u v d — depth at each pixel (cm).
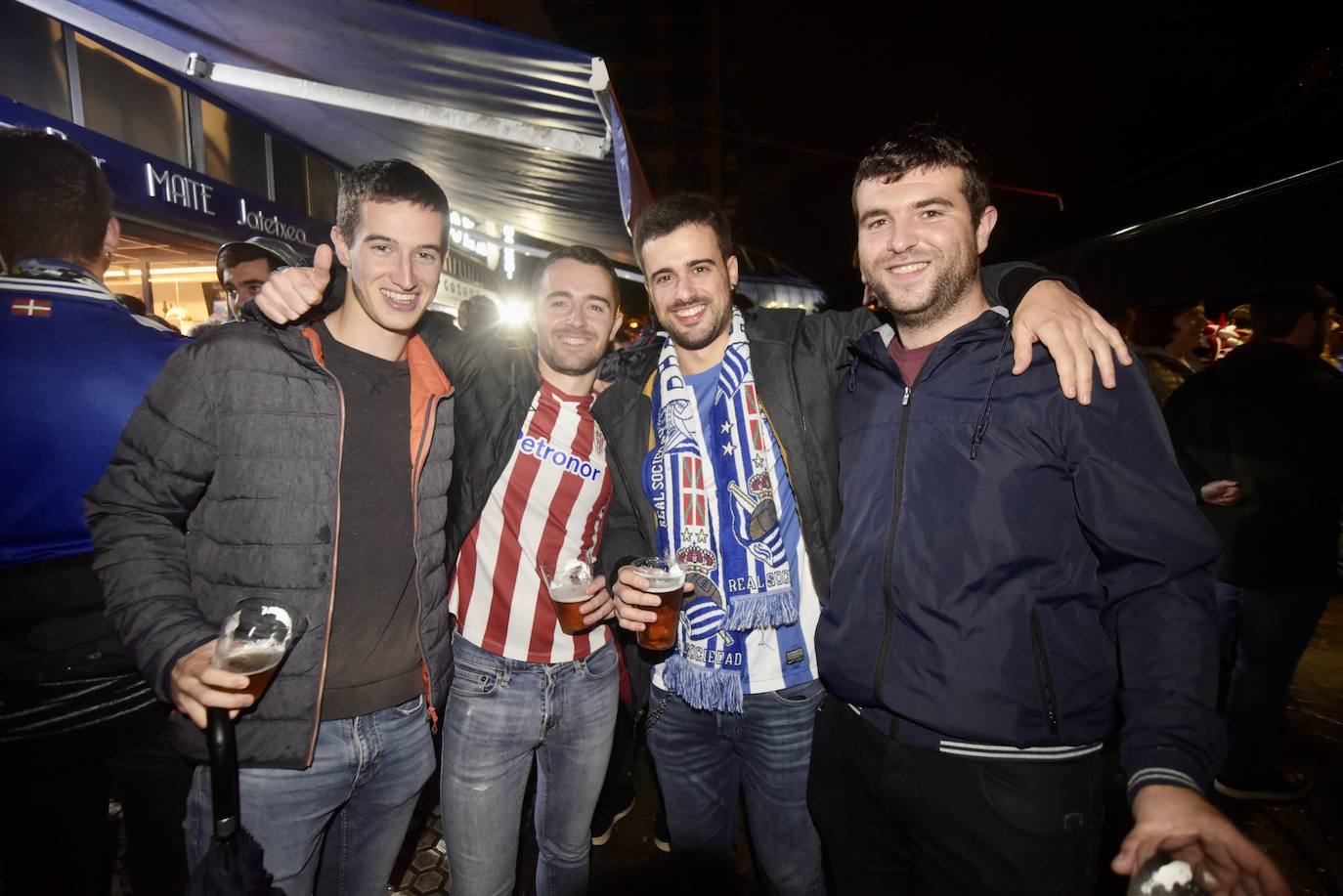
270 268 303
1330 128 139
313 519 143
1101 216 240
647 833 282
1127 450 123
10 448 141
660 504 190
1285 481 262
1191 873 86
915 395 146
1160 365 348
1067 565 131
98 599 153
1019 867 127
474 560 190
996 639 130
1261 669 273
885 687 139
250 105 451
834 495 172
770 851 183
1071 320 129
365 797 163
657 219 181
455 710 184
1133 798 103
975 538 133
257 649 126
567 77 237
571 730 192
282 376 143
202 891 116
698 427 189
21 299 146
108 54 460
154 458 136
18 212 149
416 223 151
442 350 190
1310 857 249
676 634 188
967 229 140
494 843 183
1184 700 108
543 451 191
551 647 187
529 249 731
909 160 139
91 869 165
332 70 320
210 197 474
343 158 576
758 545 177
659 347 208
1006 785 129
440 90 301
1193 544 117
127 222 416
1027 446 132
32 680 144
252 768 136
